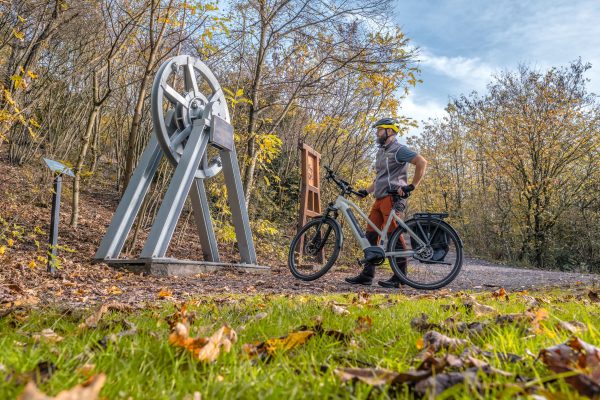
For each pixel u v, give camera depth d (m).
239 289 5.53
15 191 10.41
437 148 32.28
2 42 8.02
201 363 1.50
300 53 11.89
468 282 7.86
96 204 12.36
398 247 6.50
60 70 11.00
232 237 9.15
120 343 1.71
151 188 12.30
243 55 11.41
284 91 11.97
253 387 1.27
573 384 1.14
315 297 4.32
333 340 1.99
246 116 11.58
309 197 11.73
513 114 20.97
